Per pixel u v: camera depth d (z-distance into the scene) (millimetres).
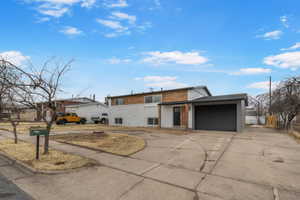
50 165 5215
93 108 31969
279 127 18797
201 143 9062
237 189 3762
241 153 6902
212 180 4242
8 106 8586
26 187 3922
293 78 16500
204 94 21750
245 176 4496
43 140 9922
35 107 6578
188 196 3463
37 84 6270
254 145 8547
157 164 5496
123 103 23219
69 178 4395
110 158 6141
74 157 6066
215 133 13586
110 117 24578
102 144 8602
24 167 5176
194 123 16781
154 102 20281
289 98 16500
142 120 21094
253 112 33531
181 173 4719
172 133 13602
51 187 3912
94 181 4215
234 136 11820
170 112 18781
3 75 7156
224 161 5812
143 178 4379
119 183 4098
